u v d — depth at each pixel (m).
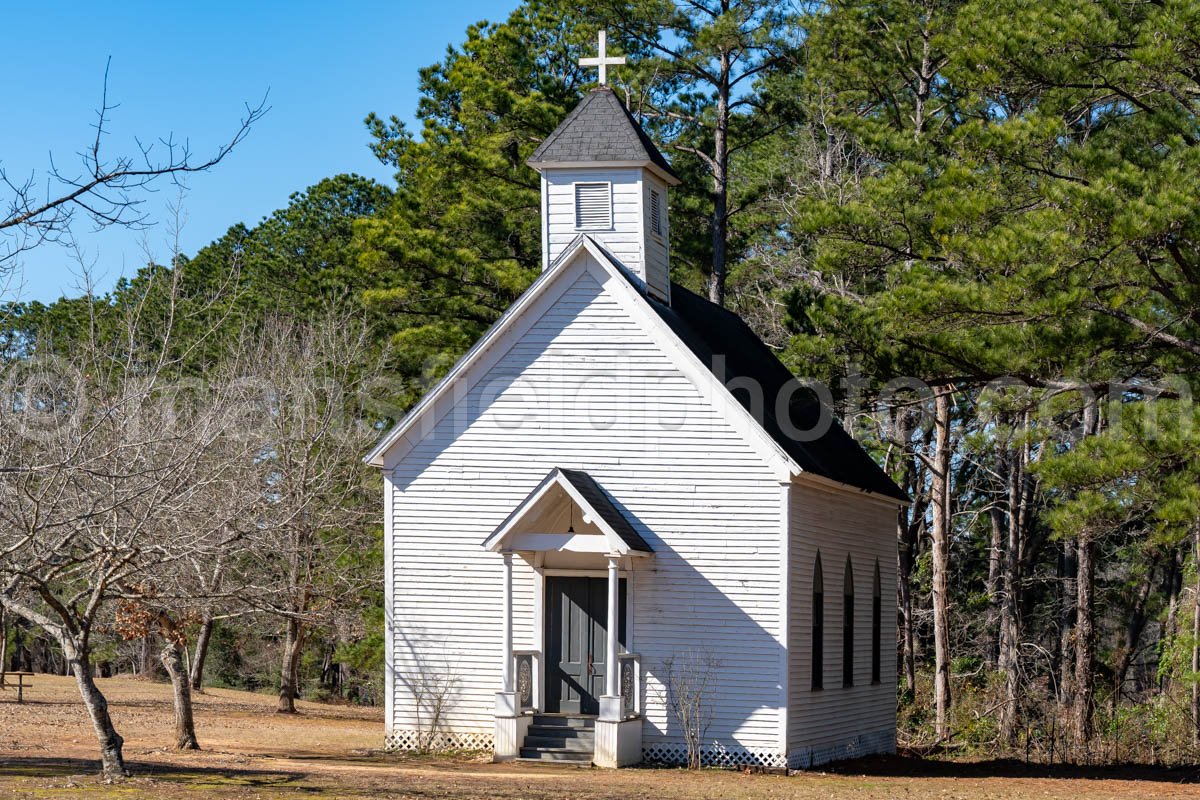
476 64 45.41
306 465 31.98
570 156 28.73
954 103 38.81
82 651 20.62
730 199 47.94
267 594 29.92
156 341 41.09
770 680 25.50
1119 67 24.94
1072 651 45.91
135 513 20.92
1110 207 22.92
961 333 26.50
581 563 26.81
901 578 45.34
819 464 28.38
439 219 45.28
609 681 25.23
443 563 27.19
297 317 51.91
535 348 27.14
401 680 27.14
